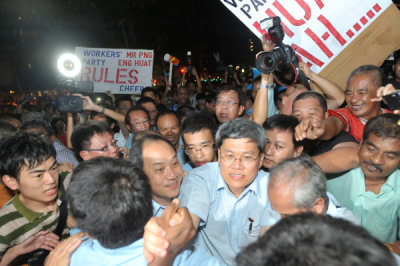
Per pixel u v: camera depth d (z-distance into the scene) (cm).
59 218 211
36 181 190
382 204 200
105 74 657
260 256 71
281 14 323
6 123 301
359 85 257
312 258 64
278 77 276
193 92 878
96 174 126
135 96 764
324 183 149
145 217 127
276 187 146
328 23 322
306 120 206
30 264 194
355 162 200
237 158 178
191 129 250
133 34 1179
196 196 185
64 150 335
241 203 193
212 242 198
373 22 324
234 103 339
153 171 184
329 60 329
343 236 67
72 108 357
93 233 123
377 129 181
